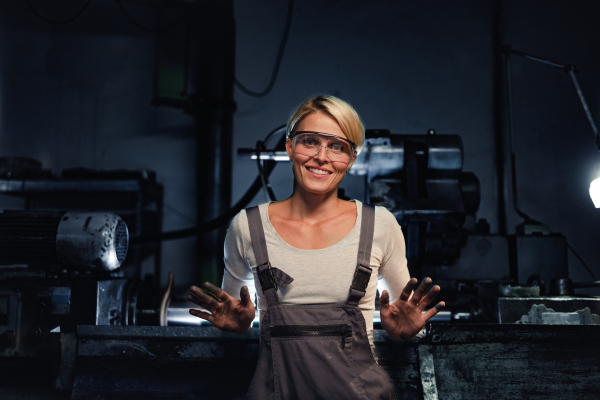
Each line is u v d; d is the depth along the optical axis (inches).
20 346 58.9
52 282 59.6
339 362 35.4
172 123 137.3
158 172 135.3
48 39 140.3
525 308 56.3
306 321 36.1
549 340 48.6
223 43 125.4
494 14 131.6
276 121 132.9
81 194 118.6
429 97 130.6
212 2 124.5
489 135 128.3
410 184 79.1
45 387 57.4
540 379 47.6
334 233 39.3
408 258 79.0
